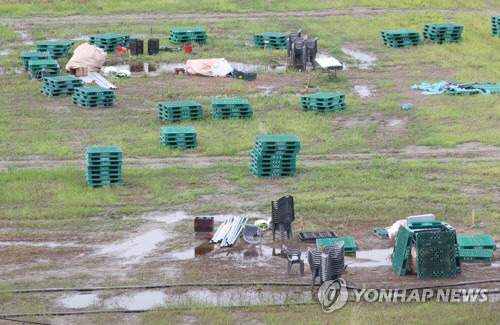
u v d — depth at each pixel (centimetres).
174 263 5481
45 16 14550
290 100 9925
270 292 5006
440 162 7712
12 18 14375
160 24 13975
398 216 6294
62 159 7869
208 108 9594
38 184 7044
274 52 12469
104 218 6350
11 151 8050
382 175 7331
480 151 8094
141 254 5641
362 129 8800
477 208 6488
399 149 8200
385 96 10119
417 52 12412
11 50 12300
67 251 5691
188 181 7194
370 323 4519
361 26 13962
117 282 5144
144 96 10125
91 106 9606
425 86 10475
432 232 5156
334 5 15425
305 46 11331
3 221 6244
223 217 6359
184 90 10356
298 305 4784
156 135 8588
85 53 11212
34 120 9062
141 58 12025
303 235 5884
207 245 5816
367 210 6425
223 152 8062
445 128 8806
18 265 5438
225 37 13288
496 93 10131
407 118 9225
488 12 15100
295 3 15525
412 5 15412
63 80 10050
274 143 7231
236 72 11000
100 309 4781
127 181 7175
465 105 9644
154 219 6341
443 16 14550
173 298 4928
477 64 11650
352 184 7050
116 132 8681
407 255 5212
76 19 14375
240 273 5306
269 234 6028
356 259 5531
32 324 4575
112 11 14875
